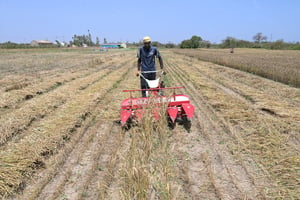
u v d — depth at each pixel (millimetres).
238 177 3377
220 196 2957
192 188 3152
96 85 9914
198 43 91562
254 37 91438
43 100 7332
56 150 4234
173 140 4613
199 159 3895
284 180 3238
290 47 65000
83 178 3441
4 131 4871
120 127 5395
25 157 3816
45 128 5078
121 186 3201
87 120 5758
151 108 4844
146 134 4230
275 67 13969
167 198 2781
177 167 3650
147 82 5586
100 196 3020
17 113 6031
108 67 18016
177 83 10852
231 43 86562
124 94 8523
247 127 5160
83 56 34344
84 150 4270
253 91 8516
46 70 16125
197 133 4953
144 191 2799
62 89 8961
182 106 5102
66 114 5961
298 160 3672
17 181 3260
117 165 3758
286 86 9594
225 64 18828
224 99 7457
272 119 5527
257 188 3119
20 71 15656
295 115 5727
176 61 24719
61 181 3373
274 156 3867
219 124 5402
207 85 10094
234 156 3949
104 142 4586
